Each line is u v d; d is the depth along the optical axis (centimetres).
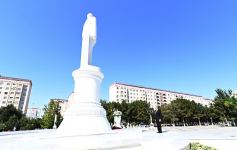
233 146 703
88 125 809
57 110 4241
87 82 942
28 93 8738
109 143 582
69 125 816
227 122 4303
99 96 971
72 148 512
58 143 548
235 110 3659
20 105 8344
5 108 5091
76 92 942
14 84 8488
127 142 608
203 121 7194
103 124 847
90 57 1071
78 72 953
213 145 729
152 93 10794
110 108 5225
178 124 6738
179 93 11669
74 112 851
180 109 6438
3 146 505
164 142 575
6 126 4275
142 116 5834
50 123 4025
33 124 4591
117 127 2398
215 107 4412
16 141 587
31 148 484
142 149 550
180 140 672
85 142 566
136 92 10369
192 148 623
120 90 9925
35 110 11675
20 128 4438
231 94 4075
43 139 611
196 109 6650
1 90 8200
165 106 6912
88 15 1120
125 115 5594
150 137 726
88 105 880
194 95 12006
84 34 1071
